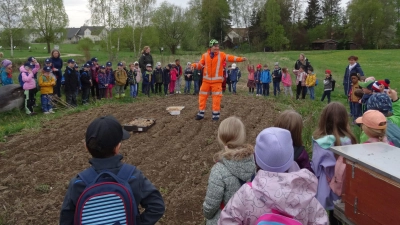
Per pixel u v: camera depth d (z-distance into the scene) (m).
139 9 38.44
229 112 12.09
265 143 2.54
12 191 5.91
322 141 3.82
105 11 34.25
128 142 8.59
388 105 4.85
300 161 3.63
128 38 46.22
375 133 3.79
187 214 5.24
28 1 51.06
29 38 54.66
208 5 69.94
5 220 5.03
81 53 53.38
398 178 2.42
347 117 3.95
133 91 15.44
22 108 12.50
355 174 2.93
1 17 45.00
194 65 10.27
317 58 51.81
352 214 2.99
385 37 78.69
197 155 7.70
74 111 12.02
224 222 2.53
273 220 2.29
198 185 6.19
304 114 12.04
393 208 2.54
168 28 57.97
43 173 6.61
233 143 3.13
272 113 12.09
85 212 2.29
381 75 32.66
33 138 8.94
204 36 71.38
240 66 29.22
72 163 7.21
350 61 13.44
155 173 6.72
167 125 10.17
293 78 24.89
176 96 16.34
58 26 55.06
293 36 81.06
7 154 7.77
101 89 14.42
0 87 12.31
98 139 2.46
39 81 12.16
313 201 2.45
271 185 2.39
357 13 78.19
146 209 2.62
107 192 2.31
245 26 79.94
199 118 10.66
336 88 22.39
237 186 2.96
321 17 90.00
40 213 5.22
